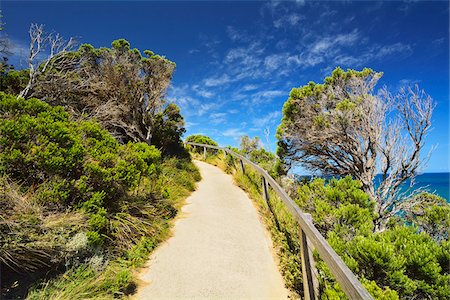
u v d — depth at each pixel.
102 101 11.04
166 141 12.59
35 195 3.58
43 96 8.66
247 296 3.29
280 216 5.55
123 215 4.47
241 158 9.48
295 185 8.68
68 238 3.32
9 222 2.89
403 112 8.03
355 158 9.09
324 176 10.25
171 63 12.57
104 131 5.57
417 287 3.21
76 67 10.84
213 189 8.80
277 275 3.79
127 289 3.28
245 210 6.64
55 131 4.06
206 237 4.93
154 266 3.87
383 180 8.34
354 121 8.59
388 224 7.13
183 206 6.72
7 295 2.74
